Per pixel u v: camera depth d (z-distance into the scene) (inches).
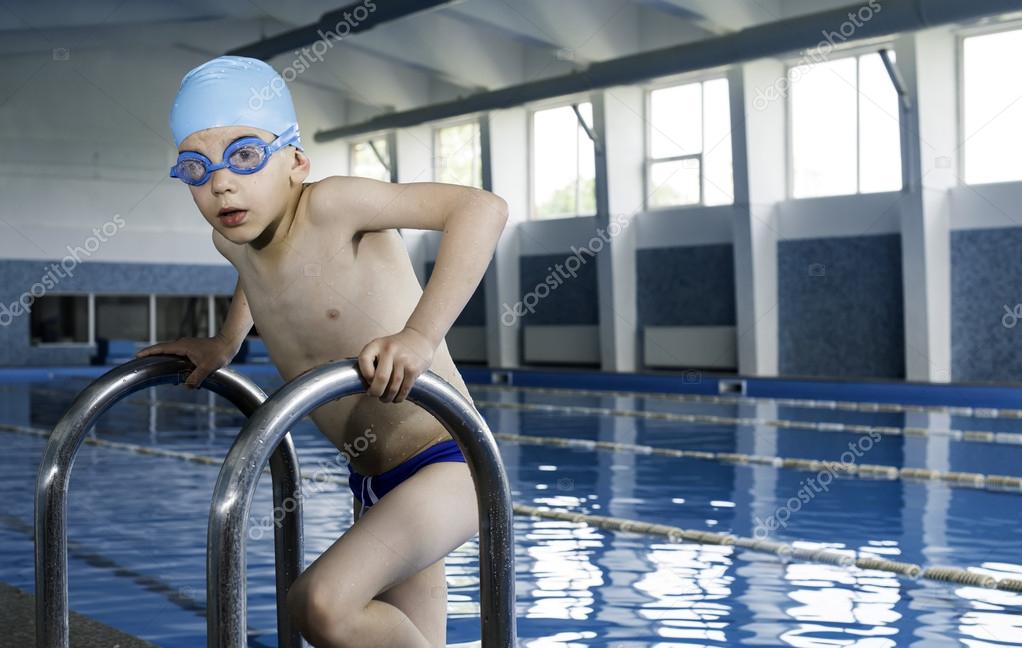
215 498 45.8
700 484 242.4
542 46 582.9
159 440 330.3
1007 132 496.1
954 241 512.7
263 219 59.0
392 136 751.7
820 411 442.6
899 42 486.9
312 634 55.8
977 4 411.5
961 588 145.8
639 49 601.9
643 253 639.1
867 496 224.4
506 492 54.1
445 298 54.2
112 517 198.4
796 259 569.3
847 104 551.5
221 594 45.4
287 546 69.3
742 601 138.8
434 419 64.9
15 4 581.0
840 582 149.3
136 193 773.9
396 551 57.9
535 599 139.8
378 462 66.7
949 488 235.9
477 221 56.4
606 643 119.6
